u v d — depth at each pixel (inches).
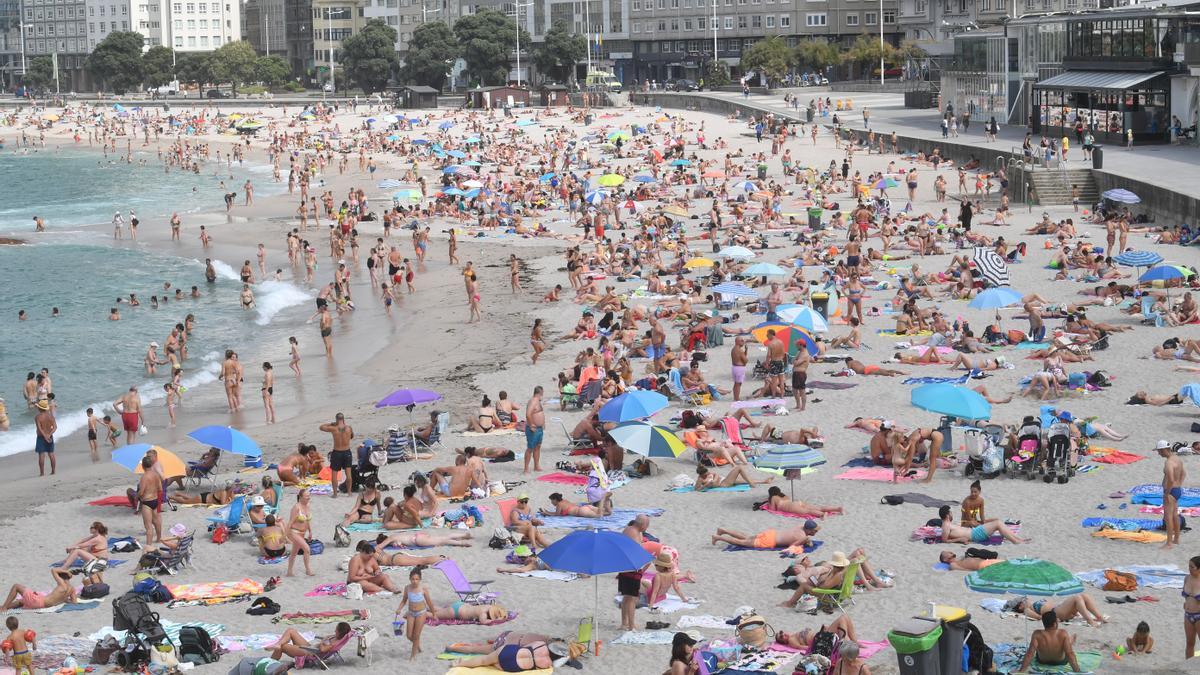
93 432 1556.3
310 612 976.9
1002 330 1791.3
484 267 2733.8
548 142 5088.6
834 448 1353.3
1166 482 1027.9
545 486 1288.1
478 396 1696.6
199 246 3275.1
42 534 1219.9
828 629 822.5
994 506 1146.0
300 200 4128.9
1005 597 923.4
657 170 3961.6
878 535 1088.2
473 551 1108.5
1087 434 1322.6
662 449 1259.2
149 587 1014.4
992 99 4402.1
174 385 1748.3
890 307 2034.9
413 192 3710.6
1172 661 802.8
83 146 6825.8
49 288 2746.1
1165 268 1802.4
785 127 4613.7
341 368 1957.4
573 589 1004.6
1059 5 5565.9
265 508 1174.3
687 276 2381.9
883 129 4475.9
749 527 1127.6
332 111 7628.0
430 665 870.4
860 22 7805.1
